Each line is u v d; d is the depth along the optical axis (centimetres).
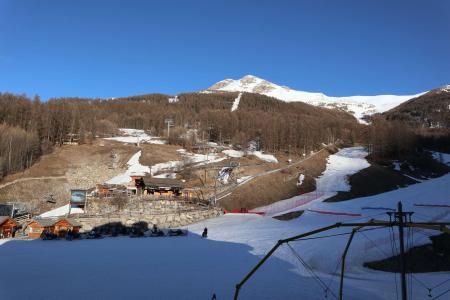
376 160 14200
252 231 6328
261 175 10844
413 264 4447
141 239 5703
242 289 3102
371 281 3822
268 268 3947
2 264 3697
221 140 17050
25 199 8206
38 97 15650
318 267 4250
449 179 10450
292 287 3269
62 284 3033
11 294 2725
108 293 2841
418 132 19638
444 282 3809
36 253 4378
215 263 4044
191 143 14912
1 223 6062
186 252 4628
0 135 10244
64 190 8938
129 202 7750
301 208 8350
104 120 18700
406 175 12381
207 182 10056
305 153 14850
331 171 12456
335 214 7550
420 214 6838
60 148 12619
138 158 12038
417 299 3238
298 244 5131
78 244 5169
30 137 10944
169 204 7919
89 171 10456
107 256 4247
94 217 6906
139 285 3086
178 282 3222
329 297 3073
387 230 5528
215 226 7006
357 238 5288
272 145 15125
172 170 10775
